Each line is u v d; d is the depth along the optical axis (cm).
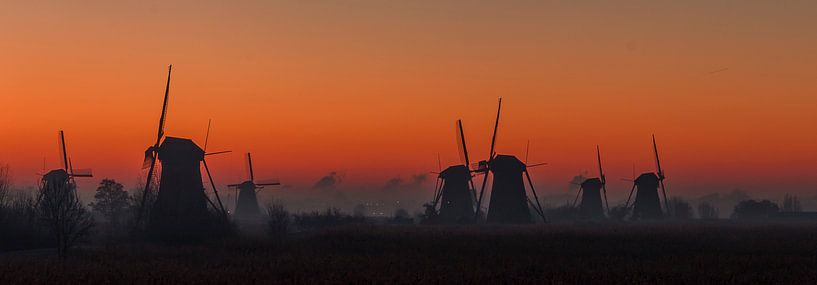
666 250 6900
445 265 5484
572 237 8338
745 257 6050
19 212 8431
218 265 5484
